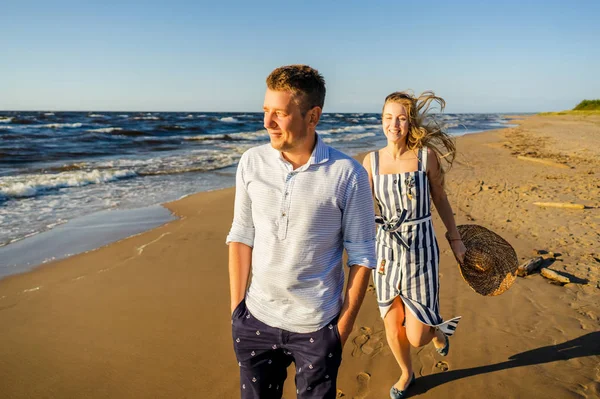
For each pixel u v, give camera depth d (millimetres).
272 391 1754
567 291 3934
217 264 4844
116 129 27297
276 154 1618
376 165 2543
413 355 2967
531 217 6422
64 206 7496
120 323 3502
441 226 6023
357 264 1592
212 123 41844
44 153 14969
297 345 1591
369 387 2656
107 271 4598
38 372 2863
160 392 2672
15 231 5980
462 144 20203
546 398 2527
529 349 3025
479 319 3465
